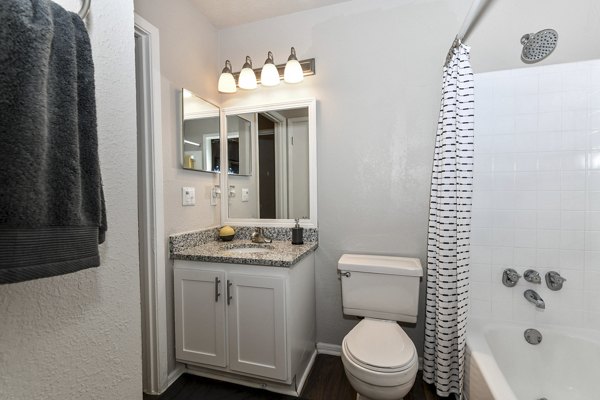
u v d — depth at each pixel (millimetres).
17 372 455
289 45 2008
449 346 1470
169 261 1648
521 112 1556
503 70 1583
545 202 1529
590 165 1466
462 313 1405
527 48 1553
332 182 1941
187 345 1641
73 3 548
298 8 1942
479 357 1267
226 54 2152
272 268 1503
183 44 1782
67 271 450
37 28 406
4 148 369
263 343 1519
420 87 1769
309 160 1960
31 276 397
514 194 1569
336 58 1915
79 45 502
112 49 631
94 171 511
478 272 1622
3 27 375
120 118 647
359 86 1876
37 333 483
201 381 1667
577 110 1482
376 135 1852
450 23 1713
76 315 548
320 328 1991
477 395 1226
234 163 2139
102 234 545
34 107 395
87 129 505
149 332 1560
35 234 405
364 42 1859
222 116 2156
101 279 600
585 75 1473
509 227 1579
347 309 1725
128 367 662
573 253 1497
